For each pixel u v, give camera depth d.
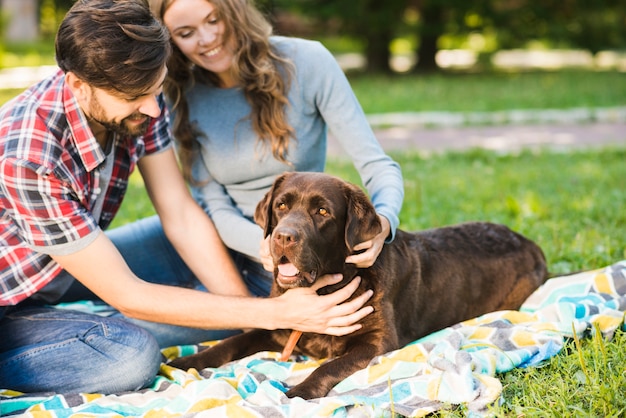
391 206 3.76
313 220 3.49
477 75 22.36
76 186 3.35
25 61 24.06
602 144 10.94
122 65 3.04
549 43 25.28
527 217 6.22
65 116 3.30
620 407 2.94
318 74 4.12
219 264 4.05
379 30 22.56
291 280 3.38
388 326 3.71
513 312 4.00
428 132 12.64
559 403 2.98
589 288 4.21
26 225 3.25
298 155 4.16
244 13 3.93
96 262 3.37
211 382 3.27
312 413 2.98
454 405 3.07
